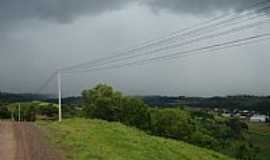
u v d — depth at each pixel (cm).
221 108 16925
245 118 16262
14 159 2583
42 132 4219
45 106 13625
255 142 11506
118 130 4819
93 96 8769
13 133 4144
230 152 8625
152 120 8681
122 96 8775
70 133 4128
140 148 3734
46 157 2652
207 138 8488
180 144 4941
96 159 2670
